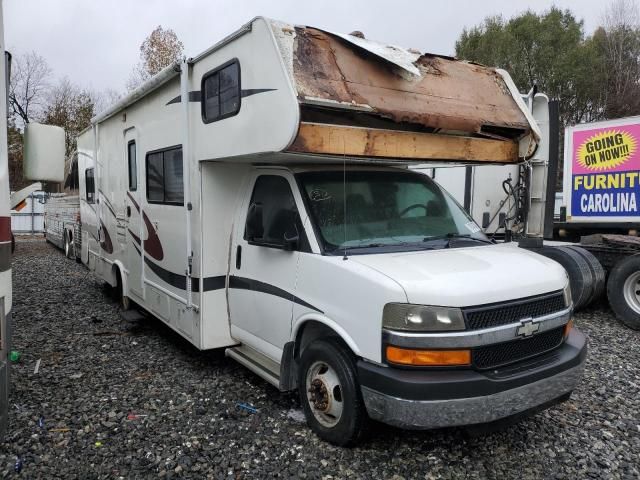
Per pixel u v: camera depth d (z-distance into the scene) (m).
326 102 3.52
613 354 5.79
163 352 5.85
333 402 3.68
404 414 3.11
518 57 37.03
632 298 6.96
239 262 4.73
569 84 36.56
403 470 3.43
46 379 5.00
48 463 3.52
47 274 11.34
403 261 3.57
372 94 3.80
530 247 7.73
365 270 3.41
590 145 8.34
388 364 3.22
